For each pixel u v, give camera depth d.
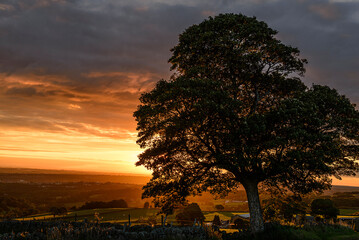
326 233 17.69
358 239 16.41
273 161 18.97
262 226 20.47
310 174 20.81
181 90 18.69
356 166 20.88
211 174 22.39
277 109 19.06
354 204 109.25
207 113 18.64
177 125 18.55
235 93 22.77
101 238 16.27
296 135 17.03
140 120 20.91
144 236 17.95
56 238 15.09
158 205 23.02
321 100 19.80
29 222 20.73
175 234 18.62
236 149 18.61
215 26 23.64
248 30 22.25
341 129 19.59
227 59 22.16
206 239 18.50
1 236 15.80
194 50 23.42
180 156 22.72
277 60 23.47
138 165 21.97
